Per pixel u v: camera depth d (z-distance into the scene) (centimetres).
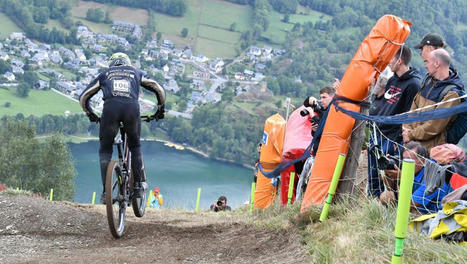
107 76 606
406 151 541
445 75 597
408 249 375
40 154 4822
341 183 620
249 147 17925
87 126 17700
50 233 658
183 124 19325
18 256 539
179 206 1477
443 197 496
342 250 428
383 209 492
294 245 518
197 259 530
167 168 14062
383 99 679
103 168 597
